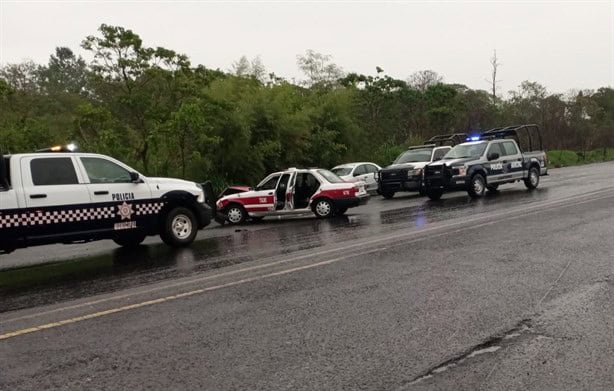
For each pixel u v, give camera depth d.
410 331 5.07
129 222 10.21
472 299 6.00
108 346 4.98
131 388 4.07
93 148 19.03
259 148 22.52
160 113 20.33
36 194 9.05
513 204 15.10
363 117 36.59
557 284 6.49
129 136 20.45
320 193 15.16
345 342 4.85
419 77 50.84
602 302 5.74
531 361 4.33
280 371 4.29
